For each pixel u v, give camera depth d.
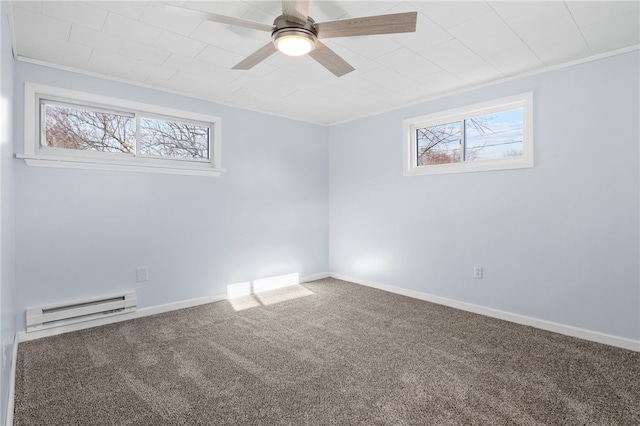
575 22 2.15
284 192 4.36
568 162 2.78
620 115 2.54
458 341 2.66
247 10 2.03
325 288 4.28
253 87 3.34
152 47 2.48
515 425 1.67
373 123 4.28
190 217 3.54
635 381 2.06
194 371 2.20
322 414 1.76
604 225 2.62
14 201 2.52
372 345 2.60
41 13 2.03
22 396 1.91
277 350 2.51
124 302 3.09
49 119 2.82
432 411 1.78
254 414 1.76
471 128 3.47
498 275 3.20
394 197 4.07
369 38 2.36
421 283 3.82
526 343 2.62
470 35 2.32
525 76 2.99
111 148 3.12
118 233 3.09
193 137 3.64
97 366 2.25
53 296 2.77
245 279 3.98
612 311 2.59
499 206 3.19
